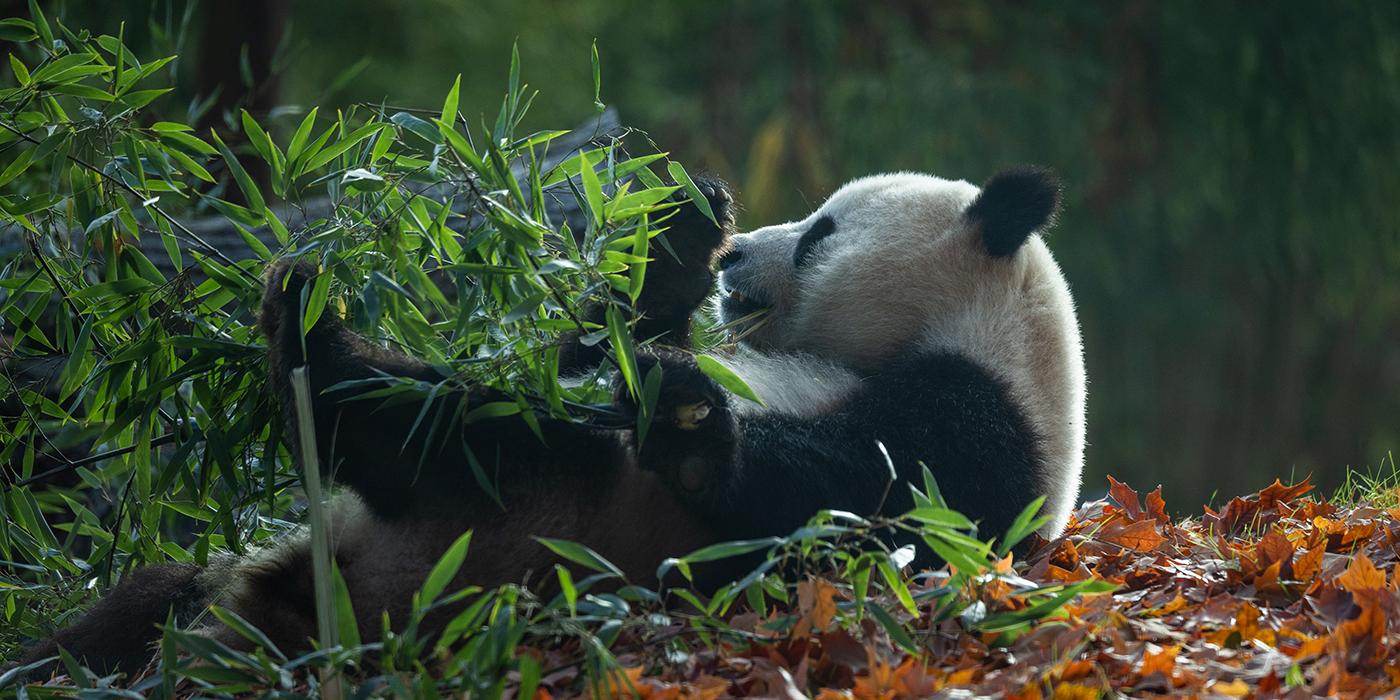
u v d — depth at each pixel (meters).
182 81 21.25
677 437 5.61
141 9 20.69
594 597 5.13
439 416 5.71
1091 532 7.45
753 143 30.02
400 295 6.34
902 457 6.42
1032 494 6.72
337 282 6.48
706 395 5.56
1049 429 7.09
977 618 5.44
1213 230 29.09
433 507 6.05
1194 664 5.17
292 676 5.63
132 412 7.07
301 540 6.50
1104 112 27.89
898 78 28.05
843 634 5.31
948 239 7.52
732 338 8.14
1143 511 8.47
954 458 6.51
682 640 5.46
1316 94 27.39
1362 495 9.48
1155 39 27.95
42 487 10.10
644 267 5.94
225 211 6.89
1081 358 7.65
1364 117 27.55
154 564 7.20
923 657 5.19
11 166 7.00
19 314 7.35
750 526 5.96
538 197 6.18
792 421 6.34
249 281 6.94
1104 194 28.11
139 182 7.08
